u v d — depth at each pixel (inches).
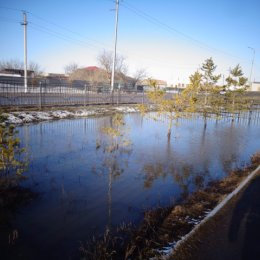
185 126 585.3
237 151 378.6
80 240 152.3
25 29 1138.0
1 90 976.3
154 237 153.6
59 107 689.0
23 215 176.7
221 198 203.8
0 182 218.7
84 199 204.7
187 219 172.9
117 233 160.1
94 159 305.1
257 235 150.0
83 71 2021.4
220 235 148.9
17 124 482.3
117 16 1029.8
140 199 210.8
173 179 258.2
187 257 129.4
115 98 1108.5
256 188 221.5
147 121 631.8
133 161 307.1
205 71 725.3
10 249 141.7
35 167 266.4
